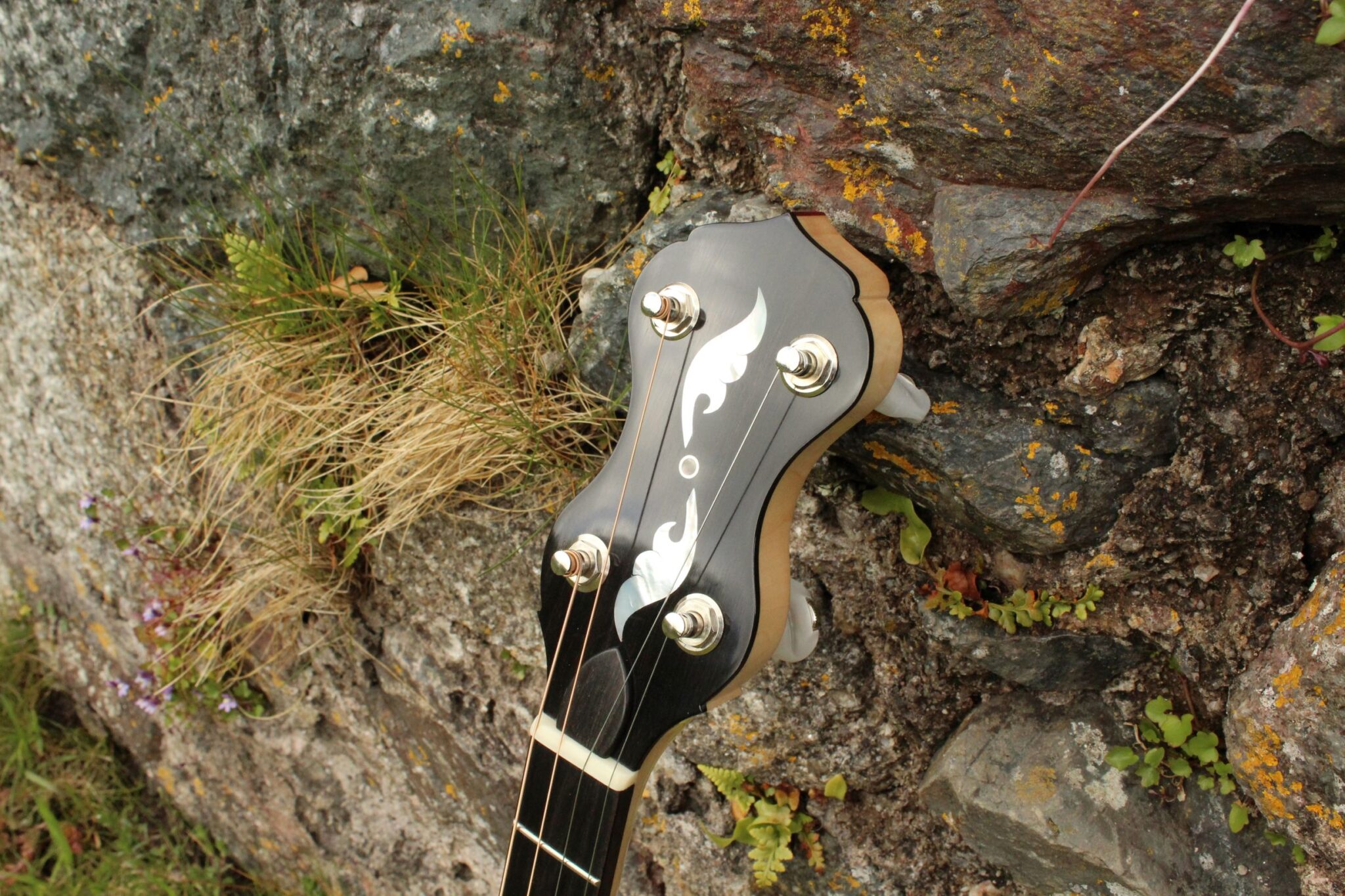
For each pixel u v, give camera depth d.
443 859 0.62
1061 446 0.39
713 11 0.37
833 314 0.33
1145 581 0.41
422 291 0.52
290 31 0.47
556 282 0.48
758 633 0.34
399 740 0.61
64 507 0.72
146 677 0.72
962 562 0.44
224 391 0.56
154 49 0.51
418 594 0.56
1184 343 0.38
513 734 0.56
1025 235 0.35
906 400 0.37
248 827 0.73
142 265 0.59
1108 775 0.42
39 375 0.67
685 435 0.35
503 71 0.45
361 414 0.52
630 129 0.46
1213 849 0.40
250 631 0.64
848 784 0.49
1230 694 0.39
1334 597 0.36
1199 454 0.38
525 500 0.50
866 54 0.36
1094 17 0.31
